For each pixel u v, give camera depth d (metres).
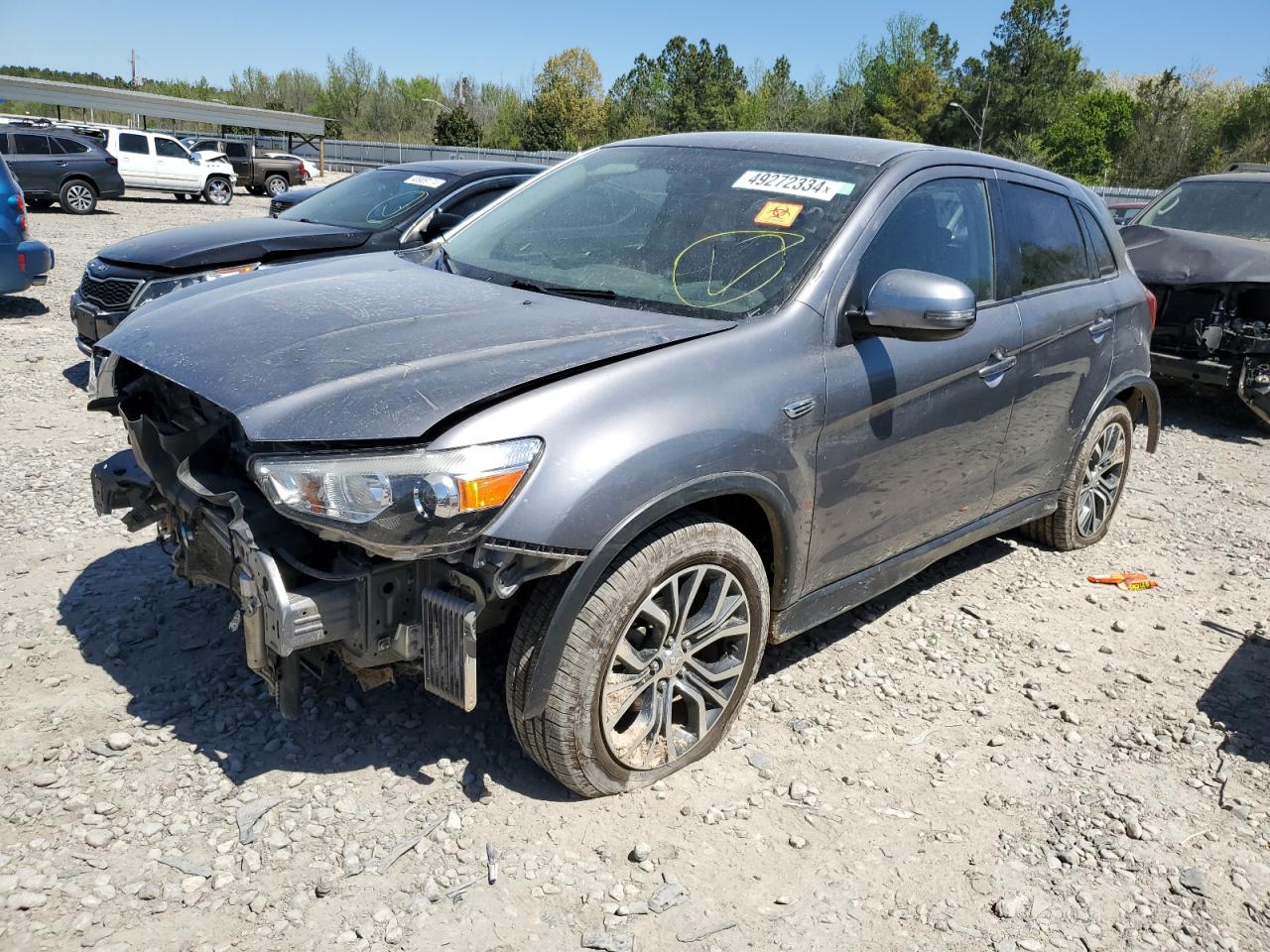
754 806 2.95
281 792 2.81
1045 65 72.25
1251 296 7.82
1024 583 4.75
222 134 55.66
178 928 2.33
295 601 2.42
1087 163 73.12
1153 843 2.94
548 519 2.44
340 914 2.42
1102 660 4.05
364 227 7.75
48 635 3.55
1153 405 5.28
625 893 2.56
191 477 2.71
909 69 77.69
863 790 3.07
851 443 3.20
